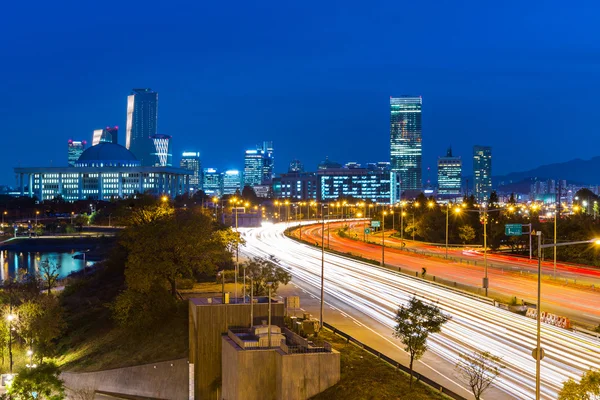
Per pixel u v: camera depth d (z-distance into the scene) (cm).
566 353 5684
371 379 5081
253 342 5669
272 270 8425
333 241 18062
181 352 6956
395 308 7969
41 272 17212
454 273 10931
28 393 5991
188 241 8788
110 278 12694
